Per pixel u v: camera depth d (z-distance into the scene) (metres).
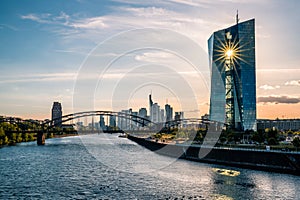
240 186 72.19
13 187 72.25
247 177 84.12
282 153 95.44
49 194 65.25
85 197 62.44
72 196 63.34
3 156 141.88
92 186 72.19
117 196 62.72
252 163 105.44
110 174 88.94
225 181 78.25
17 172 94.50
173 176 85.31
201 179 80.94
